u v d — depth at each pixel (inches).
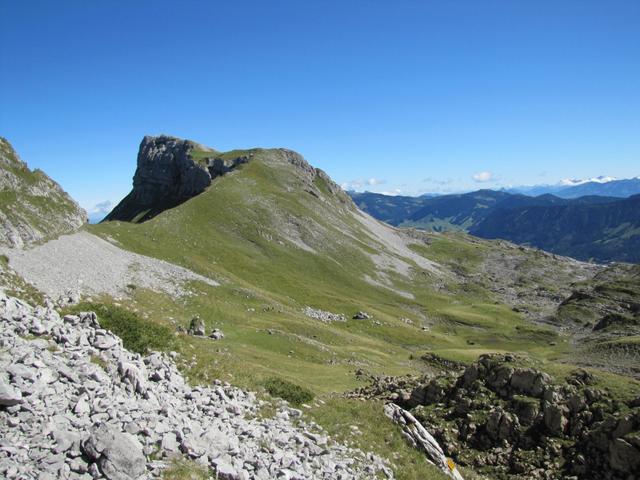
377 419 1013.8
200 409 728.3
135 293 2399.1
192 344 1048.8
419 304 6127.0
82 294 1665.8
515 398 1244.5
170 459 530.3
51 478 434.0
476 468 1133.7
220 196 6796.3
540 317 6146.7
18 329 680.4
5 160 2397.9
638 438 1020.5
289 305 4040.4
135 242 3619.6
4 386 504.7
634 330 4690.0
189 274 3314.5
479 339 5024.6
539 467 1103.0
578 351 3978.8
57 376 594.9
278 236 6432.1
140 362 763.4
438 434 1245.7
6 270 1125.1
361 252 7416.3
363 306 4788.4
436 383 1416.1
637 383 1213.1
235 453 612.4
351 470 738.2
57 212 2657.5
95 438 483.2
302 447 745.0
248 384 948.0
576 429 1141.7
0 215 2054.6
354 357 2770.7
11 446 454.3
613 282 6815.9
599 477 1034.1
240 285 3690.9
